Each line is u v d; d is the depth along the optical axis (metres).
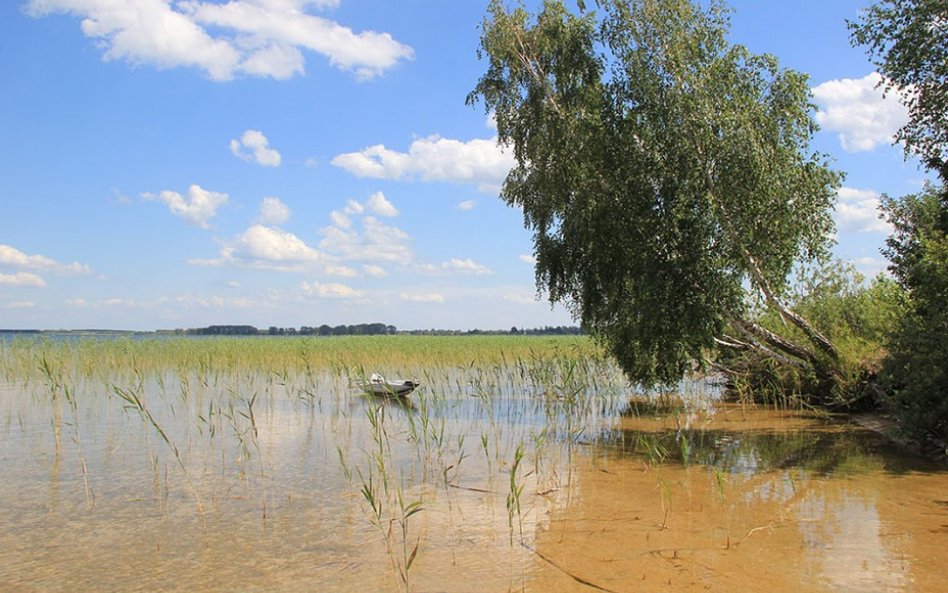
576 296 21.44
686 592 6.36
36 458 12.27
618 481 10.93
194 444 13.79
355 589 6.48
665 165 14.97
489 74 21.66
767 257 15.59
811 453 13.41
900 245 27.25
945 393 12.61
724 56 15.32
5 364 27.44
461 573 6.88
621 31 15.92
